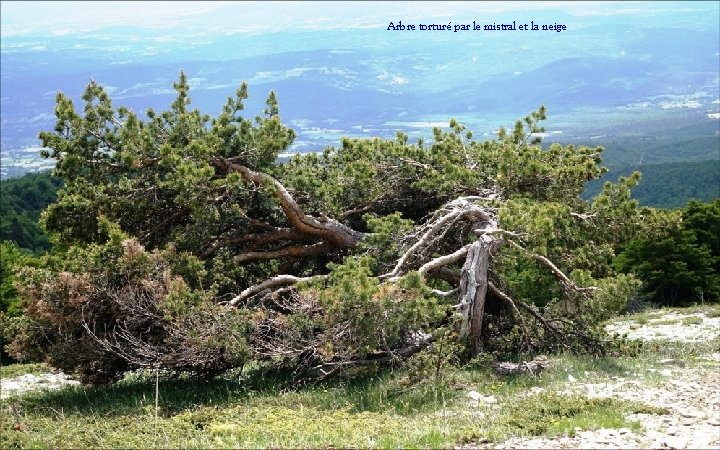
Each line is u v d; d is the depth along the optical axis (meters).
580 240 21.86
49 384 23.98
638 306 40.78
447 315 17.94
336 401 14.96
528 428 11.38
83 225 21.88
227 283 20.55
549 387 14.77
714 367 16.53
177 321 16.80
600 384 14.80
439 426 11.84
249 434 12.18
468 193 23.02
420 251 20.12
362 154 24.61
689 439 10.09
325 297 15.55
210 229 21.72
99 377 18.88
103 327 18.38
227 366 18.17
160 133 22.14
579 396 13.36
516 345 19.69
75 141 21.55
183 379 18.70
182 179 20.03
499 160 22.61
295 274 23.69
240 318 17.25
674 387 14.08
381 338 16.41
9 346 18.61
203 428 13.23
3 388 23.27
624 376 15.70
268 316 18.17
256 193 22.31
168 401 16.17
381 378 16.42
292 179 22.30
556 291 22.34
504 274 25.81
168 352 17.59
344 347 16.36
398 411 13.91
